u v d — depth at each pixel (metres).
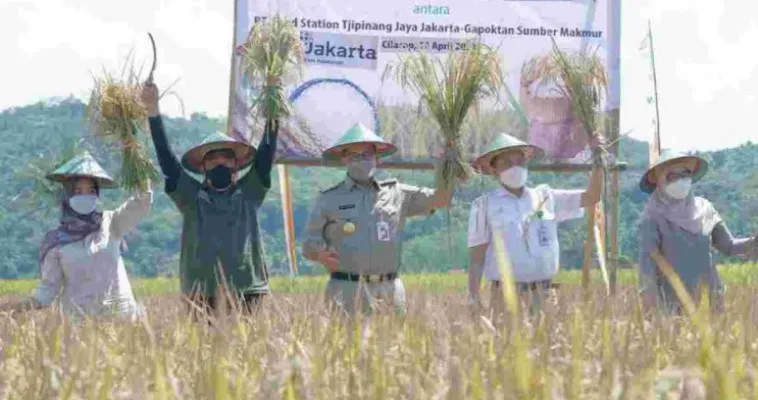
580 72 10.72
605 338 4.70
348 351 4.69
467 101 9.73
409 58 10.39
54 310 6.47
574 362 3.70
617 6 14.50
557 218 9.79
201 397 3.82
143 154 9.58
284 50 9.81
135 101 9.69
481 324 5.05
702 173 9.73
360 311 5.77
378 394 3.78
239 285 9.10
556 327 5.12
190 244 9.20
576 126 14.23
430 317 5.43
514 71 14.42
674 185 9.43
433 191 9.55
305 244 9.18
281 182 15.84
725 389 3.19
